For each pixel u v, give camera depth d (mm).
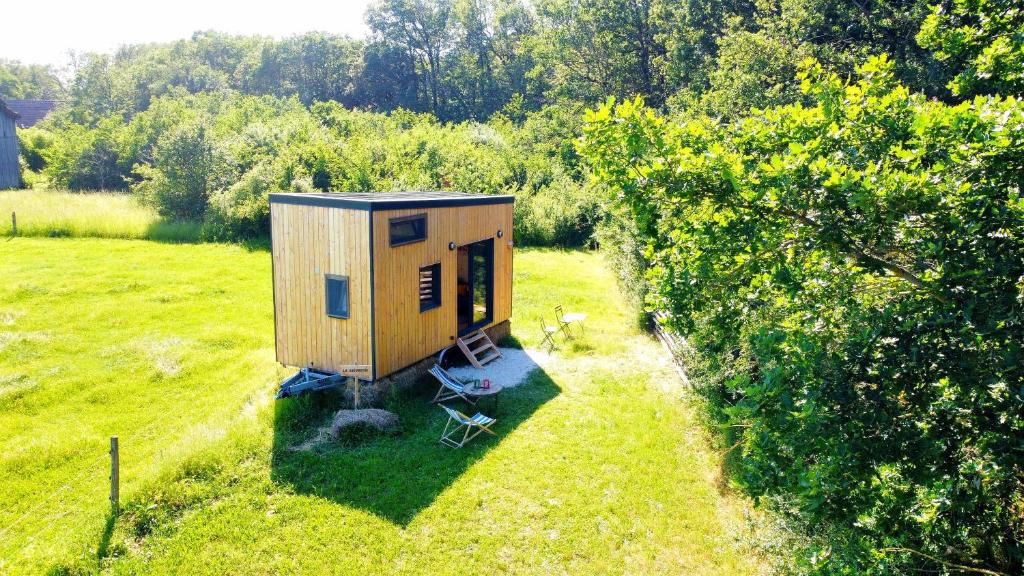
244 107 47531
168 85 72438
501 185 33656
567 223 31203
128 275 21719
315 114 47406
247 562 8180
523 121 62156
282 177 29281
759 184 6133
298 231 12430
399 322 12734
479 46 78062
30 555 8148
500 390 12625
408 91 79375
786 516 7859
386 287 12219
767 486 5285
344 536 8711
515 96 62438
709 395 11133
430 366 14102
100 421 11898
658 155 6516
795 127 7348
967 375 4777
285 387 12141
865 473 4879
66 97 83250
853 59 23719
